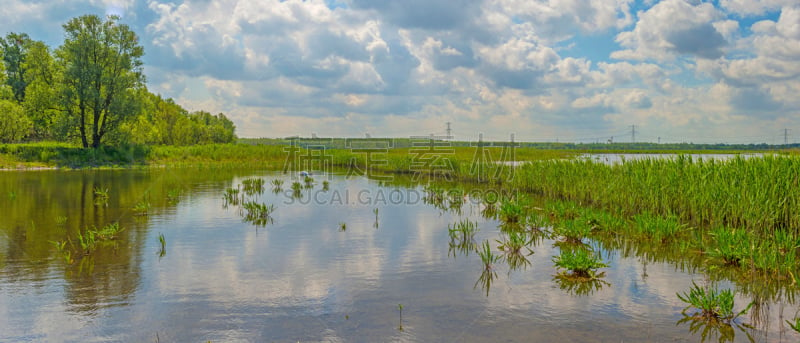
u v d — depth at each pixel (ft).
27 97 129.49
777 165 35.12
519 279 24.08
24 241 31.96
